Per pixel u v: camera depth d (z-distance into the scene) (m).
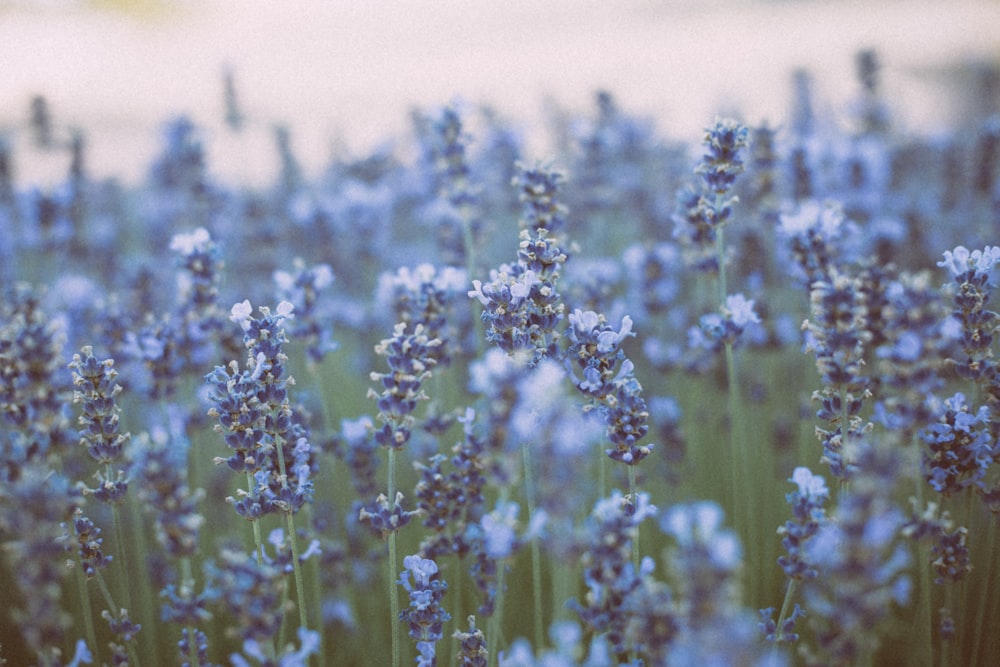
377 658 0.59
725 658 0.40
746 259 0.70
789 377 0.71
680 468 0.63
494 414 0.44
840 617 0.42
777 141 0.69
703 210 0.59
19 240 0.85
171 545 0.46
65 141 0.93
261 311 0.51
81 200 0.90
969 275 0.51
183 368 0.60
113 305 0.64
